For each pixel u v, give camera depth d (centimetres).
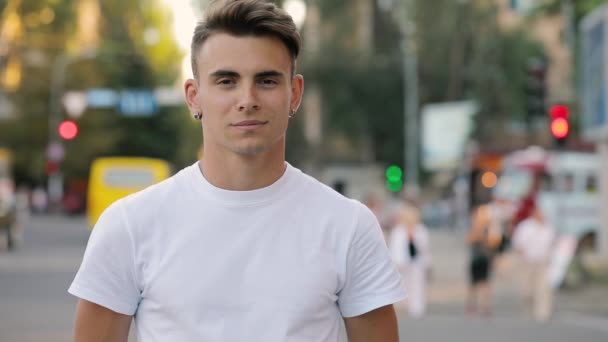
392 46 7844
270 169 399
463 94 7956
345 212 405
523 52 7431
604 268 3070
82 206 8075
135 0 9625
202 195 399
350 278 405
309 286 394
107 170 4556
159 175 4578
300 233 398
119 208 402
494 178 7300
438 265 3722
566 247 2452
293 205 400
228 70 388
